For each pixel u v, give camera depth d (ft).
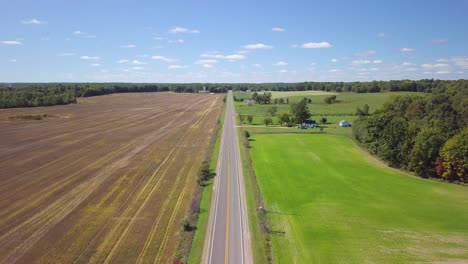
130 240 150.20
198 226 163.43
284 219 177.58
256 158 291.58
